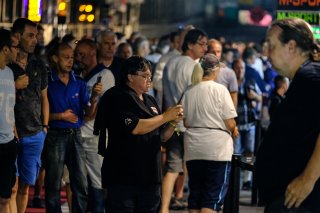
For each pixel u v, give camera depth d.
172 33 27.47
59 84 17.62
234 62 24.88
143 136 14.37
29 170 17.08
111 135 14.48
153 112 14.60
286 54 10.67
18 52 16.61
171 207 21.69
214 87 17.03
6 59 15.45
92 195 18.20
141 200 14.51
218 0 95.56
